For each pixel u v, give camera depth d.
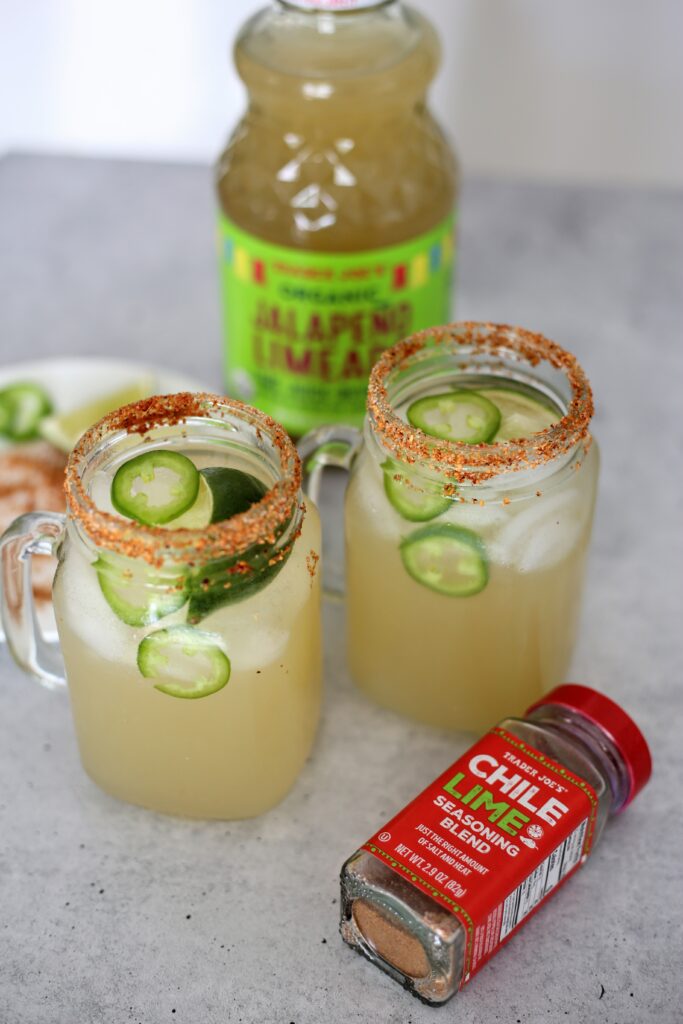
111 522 0.62
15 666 0.77
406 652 0.71
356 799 0.72
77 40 1.15
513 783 0.66
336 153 0.79
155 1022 0.65
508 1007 0.65
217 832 0.71
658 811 0.71
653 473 0.86
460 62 1.10
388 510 0.68
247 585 0.64
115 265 1.00
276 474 0.66
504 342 0.70
